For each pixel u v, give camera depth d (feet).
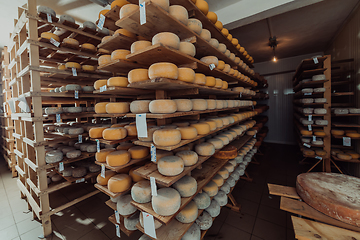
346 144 8.80
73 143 8.04
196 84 4.44
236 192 8.17
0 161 13.82
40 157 5.86
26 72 6.02
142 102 4.12
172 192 3.98
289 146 16.46
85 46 6.98
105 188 5.17
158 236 3.87
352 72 9.52
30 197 6.64
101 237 5.54
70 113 7.06
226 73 6.89
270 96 18.17
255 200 7.47
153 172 4.12
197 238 4.31
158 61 4.49
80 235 5.65
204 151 5.14
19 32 6.57
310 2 7.16
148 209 3.94
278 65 17.16
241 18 8.38
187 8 5.10
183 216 4.23
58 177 7.26
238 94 8.81
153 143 4.04
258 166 11.50
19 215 6.84
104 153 5.22
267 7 7.68
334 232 3.03
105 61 4.94
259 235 5.44
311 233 3.03
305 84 10.21
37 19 5.68
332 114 9.12
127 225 4.84
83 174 6.83
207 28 6.29
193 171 5.59
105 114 4.98
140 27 4.20
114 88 4.38
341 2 8.07
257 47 13.71
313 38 12.09
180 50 4.22
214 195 5.35
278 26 10.30
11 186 9.50
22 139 7.27
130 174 5.35
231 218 6.29
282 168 11.05
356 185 3.81
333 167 11.38
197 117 5.44
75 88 6.64
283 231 5.60
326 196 3.40
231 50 8.73
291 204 3.77
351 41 9.37
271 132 18.43
